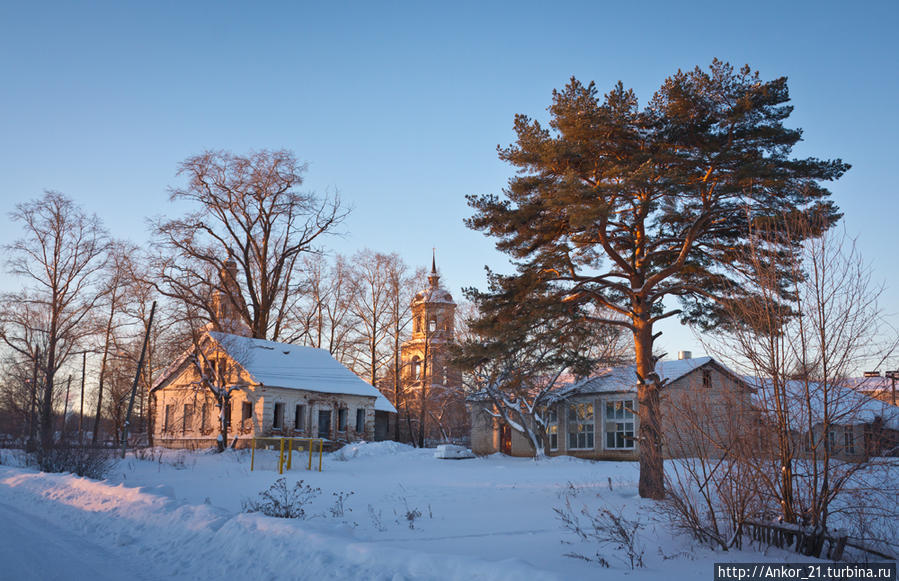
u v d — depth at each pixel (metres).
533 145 19.48
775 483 11.66
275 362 48.91
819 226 13.43
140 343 55.44
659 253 20.73
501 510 17.67
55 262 46.59
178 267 46.56
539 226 19.77
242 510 16.70
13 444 44.69
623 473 29.72
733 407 11.92
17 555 10.59
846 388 11.24
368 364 62.50
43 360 44.25
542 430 42.19
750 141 18.92
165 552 11.06
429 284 62.75
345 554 9.38
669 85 19.09
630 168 18.52
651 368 19.89
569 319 20.70
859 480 11.16
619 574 9.42
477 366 21.08
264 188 49.62
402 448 46.41
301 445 47.03
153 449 42.81
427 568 8.49
